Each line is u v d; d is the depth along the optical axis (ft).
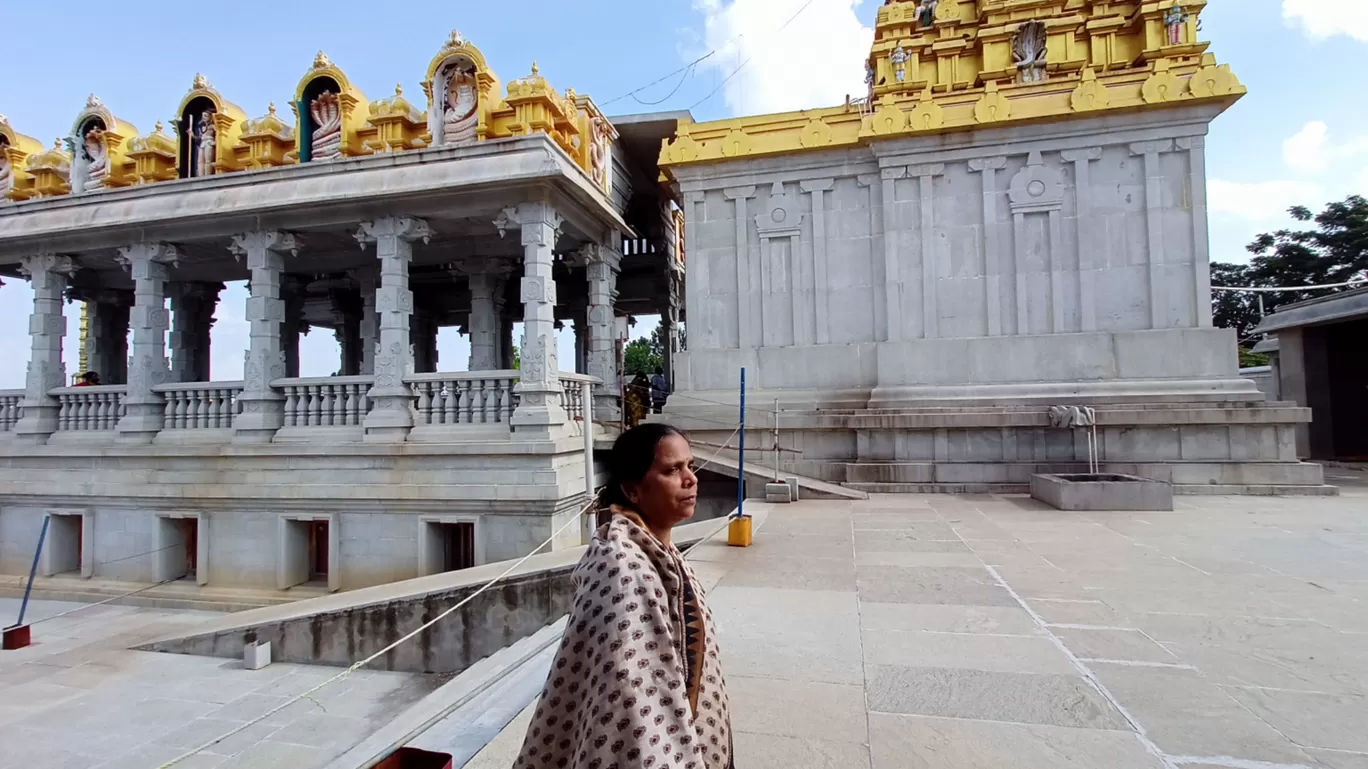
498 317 51.80
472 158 35.86
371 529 35.50
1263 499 35.01
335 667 25.54
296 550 37.17
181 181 39.75
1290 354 63.98
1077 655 14.28
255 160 42.06
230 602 35.60
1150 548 24.21
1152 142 39.14
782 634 15.85
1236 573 20.67
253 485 36.96
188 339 54.34
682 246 68.59
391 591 26.25
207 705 22.36
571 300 62.80
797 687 12.80
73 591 38.01
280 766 18.33
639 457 6.22
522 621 24.38
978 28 45.83
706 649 5.92
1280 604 17.58
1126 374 38.93
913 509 33.88
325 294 59.26
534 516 33.50
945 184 42.22
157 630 32.30
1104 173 39.91
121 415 42.24
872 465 40.52
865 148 43.65
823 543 26.03
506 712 12.15
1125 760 9.96
